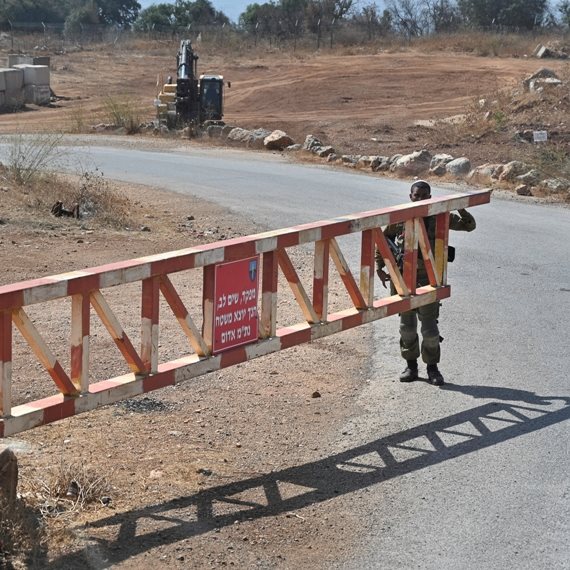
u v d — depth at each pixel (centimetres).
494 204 2117
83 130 3909
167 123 3906
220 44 7469
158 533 561
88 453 682
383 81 5153
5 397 554
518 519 598
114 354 937
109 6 14050
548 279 1345
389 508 609
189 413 782
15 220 1634
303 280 1318
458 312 1139
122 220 1759
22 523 528
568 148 2888
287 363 930
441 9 8394
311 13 8319
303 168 2811
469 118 3544
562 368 920
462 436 738
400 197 2216
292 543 559
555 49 6103
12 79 5041
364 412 791
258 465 676
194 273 1354
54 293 566
